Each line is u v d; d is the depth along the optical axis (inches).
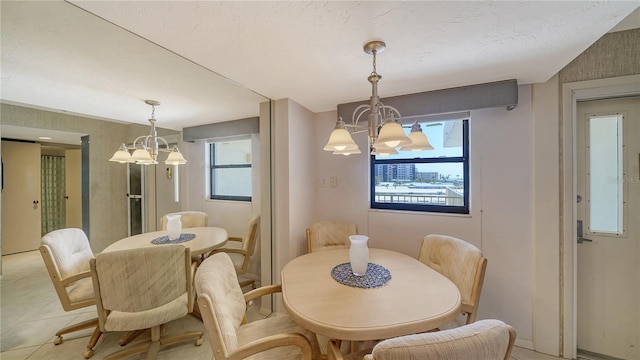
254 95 83.7
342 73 66.0
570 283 70.2
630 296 69.1
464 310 58.6
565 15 42.0
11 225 46.9
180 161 70.9
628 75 64.7
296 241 93.5
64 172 52.2
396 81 71.9
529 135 74.7
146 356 64.8
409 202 95.3
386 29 45.9
